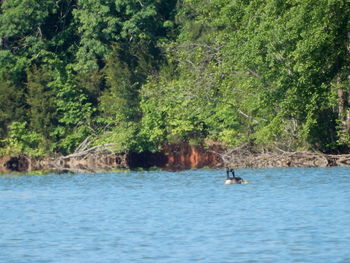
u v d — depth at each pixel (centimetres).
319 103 15462
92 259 6512
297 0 14250
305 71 14762
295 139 16912
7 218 8956
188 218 8606
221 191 11425
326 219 8250
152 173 15988
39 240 7431
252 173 14775
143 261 6394
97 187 12825
